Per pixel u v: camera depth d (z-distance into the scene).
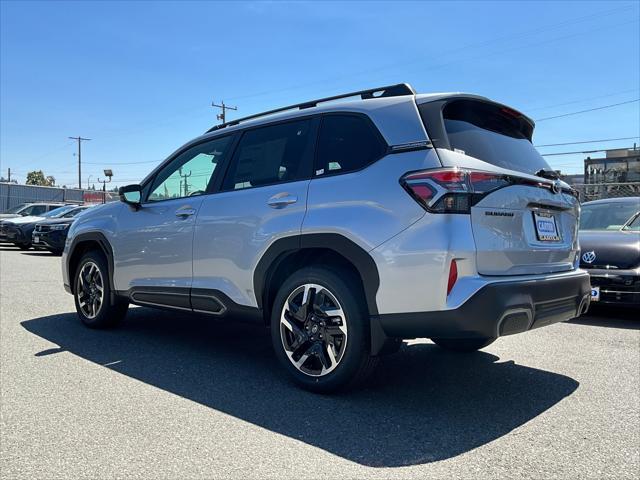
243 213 4.05
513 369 4.31
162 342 5.13
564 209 3.91
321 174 3.71
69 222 16.16
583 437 2.99
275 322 3.81
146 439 2.91
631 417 3.29
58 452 2.75
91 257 5.59
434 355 4.76
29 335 5.36
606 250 6.11
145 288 4.91
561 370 4.29
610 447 2.86
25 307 6.94
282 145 4.07
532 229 3.51
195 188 4.64
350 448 2.81
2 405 3.41
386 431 3.04
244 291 4.03
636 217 6.87
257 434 2.98
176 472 2.54
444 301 3.04
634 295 5.83
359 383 3.59
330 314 3.50
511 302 3.07
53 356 4.58
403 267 3.16
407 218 3.18
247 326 5.93
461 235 3.04
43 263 13.28
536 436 2.99
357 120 3.66
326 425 3.11
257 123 4.33
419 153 3.26
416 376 4.11
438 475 2.52
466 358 4.65
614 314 6.77
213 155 4.58
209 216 4.32
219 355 4.66
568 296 3.60
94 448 2.79
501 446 2.86
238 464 2.62
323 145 3.79
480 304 2.99
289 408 3.38
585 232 6.75
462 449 2.81
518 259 3.34
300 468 2.59
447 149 3.22
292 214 3.73
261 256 3.87
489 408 3.43
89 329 5.66
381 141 3.46
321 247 3.53
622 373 4.21
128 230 5.09
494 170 3.29
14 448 2.80
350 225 3.38
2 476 2.50
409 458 2.70
